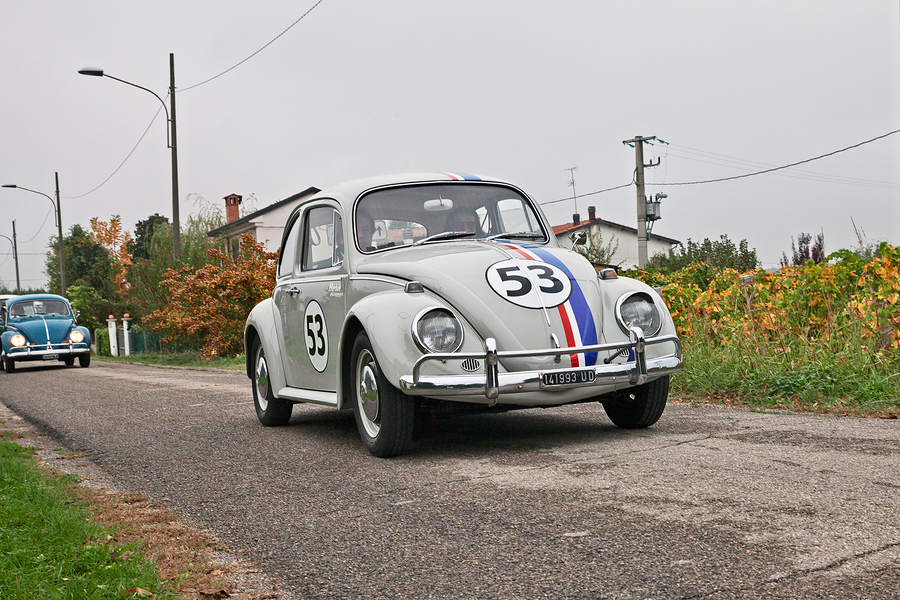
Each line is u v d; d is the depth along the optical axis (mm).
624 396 5828
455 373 4848
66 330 23906
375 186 6156
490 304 5012
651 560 2900
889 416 5879
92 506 4344
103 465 5750
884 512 3307
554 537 3260
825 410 6398
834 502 3494
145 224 65625
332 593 2822
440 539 3354
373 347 5027
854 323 7746
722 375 7660
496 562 3012
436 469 4773
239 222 44719
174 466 5508
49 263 70750
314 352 6336
